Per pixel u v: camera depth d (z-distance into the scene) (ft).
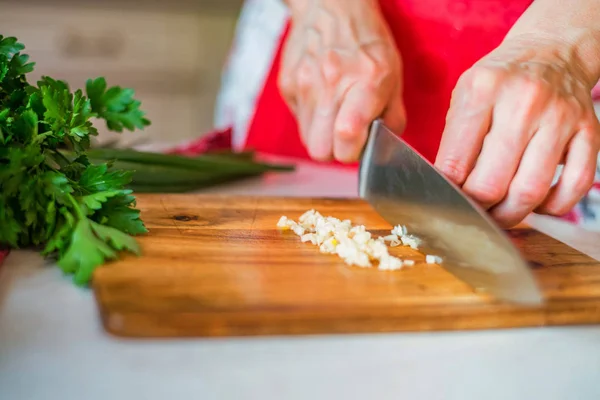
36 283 2.34
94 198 2.47
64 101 2.69
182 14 9.74
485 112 2.64
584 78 2.82
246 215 3.15
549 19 2.91
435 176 2.69
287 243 2.73
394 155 3.11
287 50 4.28
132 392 1.76
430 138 4.83
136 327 1.98
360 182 3.53
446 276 2.45
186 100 10.19
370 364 1.98
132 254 2.48
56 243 2.37
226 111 7.13
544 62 2.73
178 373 1.85
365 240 2.65
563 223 3.69
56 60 9.30
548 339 2.19
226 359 1.93
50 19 9.12
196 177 3.90
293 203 3.43
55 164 2.80
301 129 4.12
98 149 3.58
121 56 9.61
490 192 2.62
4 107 2.70
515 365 2.04
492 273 2.29
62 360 1.87
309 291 2.23
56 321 2.08
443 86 4.66
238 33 6.91
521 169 2.61
